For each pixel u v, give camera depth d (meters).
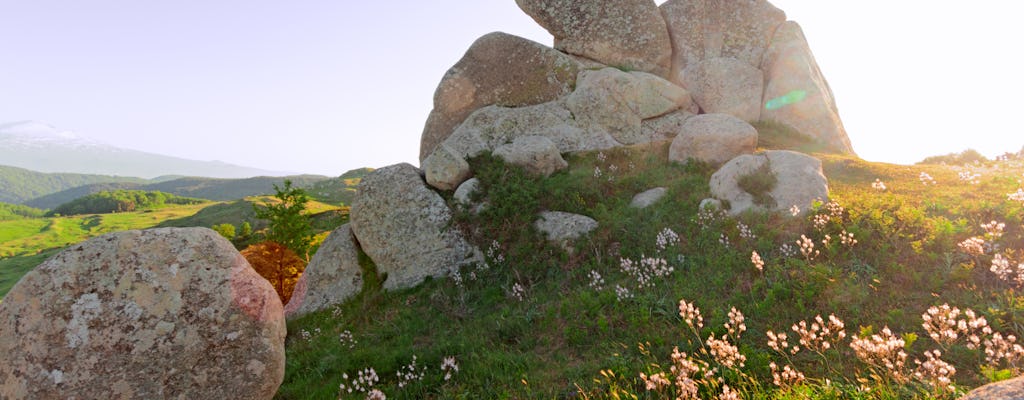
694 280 10.41
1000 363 6.02
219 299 7.00
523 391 7.76
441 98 27.09
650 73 27.69
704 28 28.47
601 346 8.77
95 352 6.34
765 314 8.40
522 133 23.69
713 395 6.34
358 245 18.36
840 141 24.42
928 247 9.27
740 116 26.33
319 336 13.66
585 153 22.61
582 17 28.70
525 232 15.73
